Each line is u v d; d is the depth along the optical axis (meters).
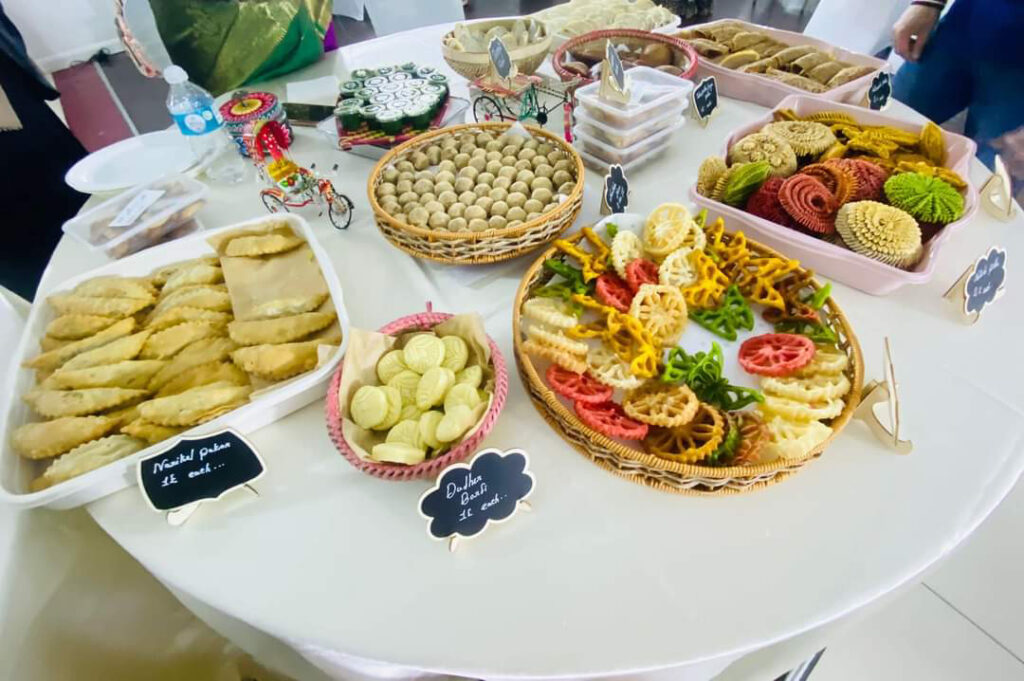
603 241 0.98
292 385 0.79
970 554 1.23
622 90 1.16
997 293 0.93
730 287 0.92
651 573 0.66
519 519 0.72
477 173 1.08
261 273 0.99
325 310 0.94
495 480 0.68
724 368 0.83
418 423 0.73
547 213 0.95
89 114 3.14
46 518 0.81
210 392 0.79
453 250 0.95
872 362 0.88
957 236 1.10
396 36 1.82
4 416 0.80
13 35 1.54
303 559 0.69
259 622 0.64
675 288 0.87
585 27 1.64
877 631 1.16
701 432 0.72
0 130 1.45
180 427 0.78
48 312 0.96
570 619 0.63
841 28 2.18
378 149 1.30
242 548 0.70
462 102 1.40
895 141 1.17
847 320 0.93
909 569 0.66
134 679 0.92
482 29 1.57
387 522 0.72
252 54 1.57
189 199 1.11
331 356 0.82
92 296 0.95
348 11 3.24
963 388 0.84
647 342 0.81
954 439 0.78
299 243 1.04
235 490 0.76
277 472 0.78
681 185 1.25
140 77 3.39
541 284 0.95
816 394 0.74
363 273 1.06
